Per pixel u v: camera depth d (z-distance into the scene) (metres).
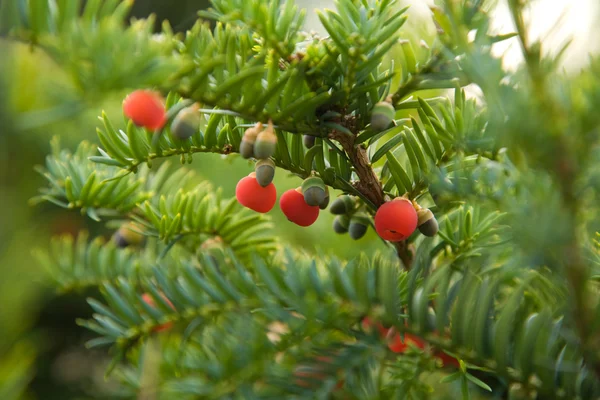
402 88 0.25
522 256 0.21
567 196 0.20
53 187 0.30
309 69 0.24
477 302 0.23
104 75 0.19
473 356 0.23
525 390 0.23
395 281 0.24
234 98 0.23
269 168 0.25
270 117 0.24
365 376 0.23
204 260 0.26
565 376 0.22
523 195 0.20
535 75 0.20
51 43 0.19
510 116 0.20
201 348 0.26
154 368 0.29
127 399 0.30
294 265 0.24
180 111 0.23
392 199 0.26
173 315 0.26
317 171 0.26
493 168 0.22
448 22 0.22
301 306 0.23
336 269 0.24
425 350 0.24
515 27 0.20
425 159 0.26
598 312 0.20
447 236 0.27
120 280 0.27
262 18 0.23
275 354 0.24
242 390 0.24
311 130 0.24
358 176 0.26
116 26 0.19
